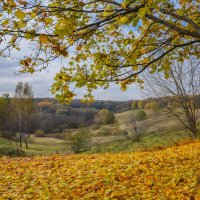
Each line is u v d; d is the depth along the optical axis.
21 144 58.78
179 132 28.27
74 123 80.56
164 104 18.44
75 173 10.84
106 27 6.95
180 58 7.86
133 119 33.69
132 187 8.95
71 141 32.84
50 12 5.61
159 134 29.77
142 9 5.38
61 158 15.55
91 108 93.38
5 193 8.91
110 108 95.31
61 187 9.25
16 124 72.75
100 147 32.06
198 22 7.20
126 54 7.09
